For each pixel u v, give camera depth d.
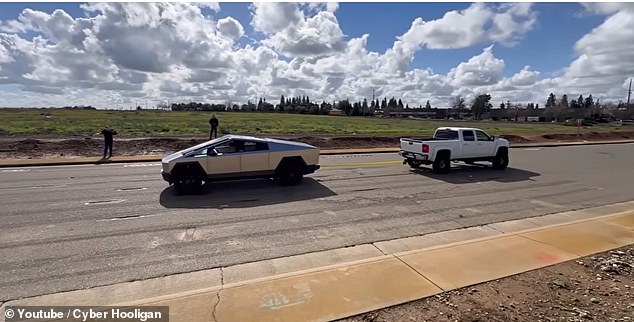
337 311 3.67
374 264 4.90
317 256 5.31
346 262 5.04
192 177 9.37
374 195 9.57
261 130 31.28
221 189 10.06
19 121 35.50
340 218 7.34
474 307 3.78
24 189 9.88
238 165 9.96
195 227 6.63
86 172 12.88
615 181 12.48
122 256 5.25
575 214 8.01
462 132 14.06
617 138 39.09
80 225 6.68
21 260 5.07
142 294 4.12
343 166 15.13
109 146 16.64
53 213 7.48
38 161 14.92
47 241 5.83
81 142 18.91
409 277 4.49
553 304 3.86
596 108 90.69
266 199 8.91
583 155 21.89
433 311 3.69
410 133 32.25
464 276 4.54
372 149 21.89
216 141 9.95
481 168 15.26
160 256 5.27
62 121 37.38
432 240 6.09
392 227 6.80
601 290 4.21
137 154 18.00
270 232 6.40
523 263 5.00
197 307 3.74
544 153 22.89
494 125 60.12
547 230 6.58
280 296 3.97
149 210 7.79
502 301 3.92
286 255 5.35
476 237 6.24
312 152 10.95
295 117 69.81
